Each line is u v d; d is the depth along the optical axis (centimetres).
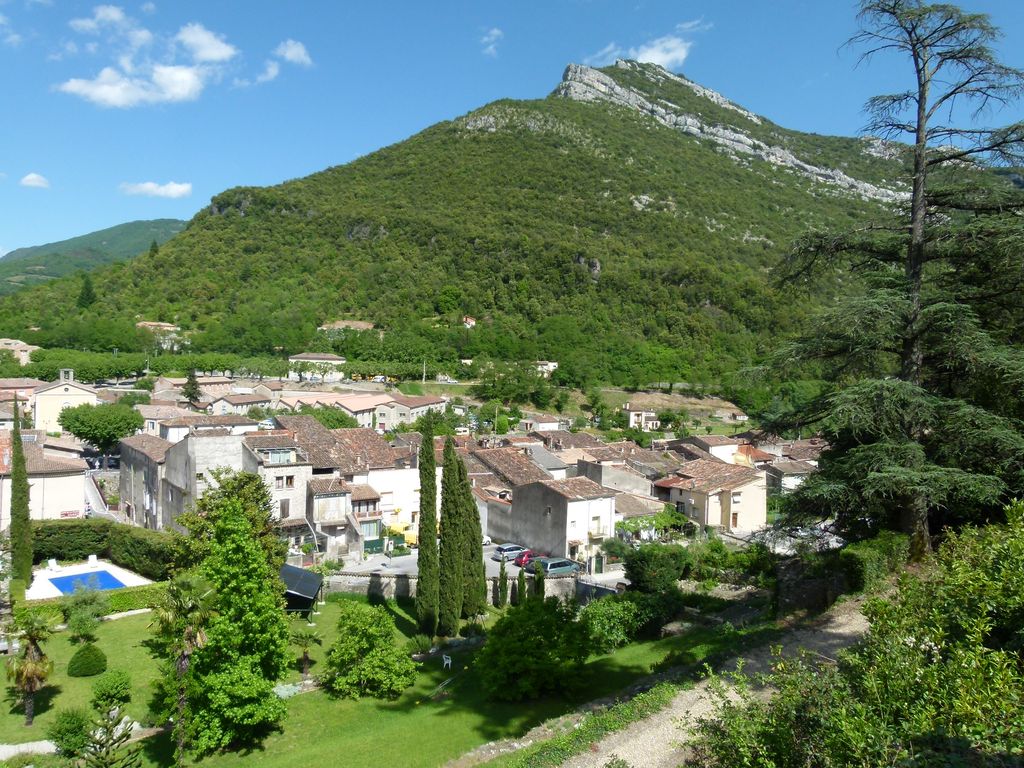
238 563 2422
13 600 3597
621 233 19050
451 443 3631
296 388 11719
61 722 2223
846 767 988
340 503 5050
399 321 15338
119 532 4453
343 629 2894
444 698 2712
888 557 2306
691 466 6475
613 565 5016
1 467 4491
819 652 1911
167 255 17575
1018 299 2312
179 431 6106
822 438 2719
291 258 17738
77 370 11144
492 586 4128
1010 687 1010
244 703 2330
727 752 1191
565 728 1917
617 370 13375
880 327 2139
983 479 1966
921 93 2278
